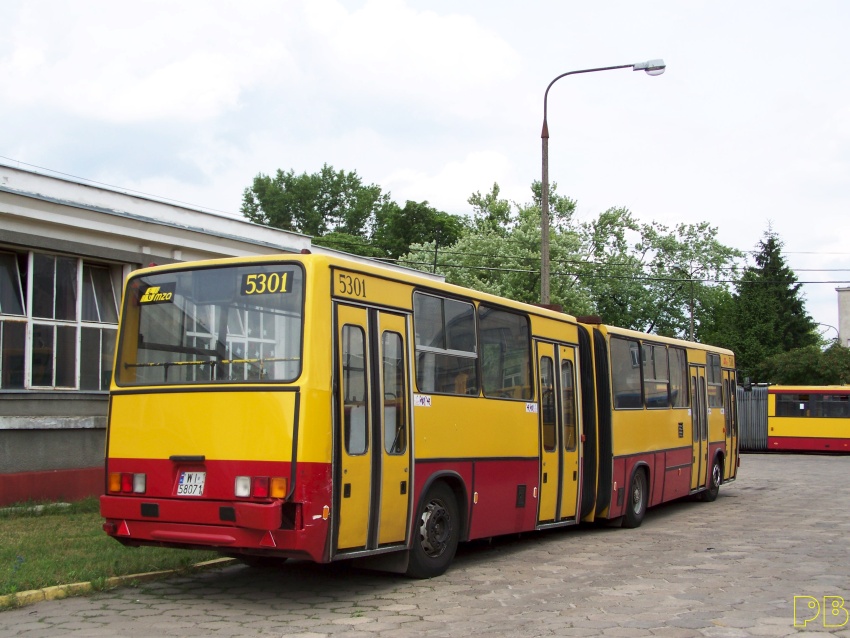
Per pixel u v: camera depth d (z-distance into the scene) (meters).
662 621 7.98
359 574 10.37
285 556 8.34
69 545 11.04
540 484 12.53
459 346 10.78
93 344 15.88
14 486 13.93
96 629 7.62
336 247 63.84
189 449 8.61
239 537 8.16
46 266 15.16
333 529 8.37
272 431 8.21
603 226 63.12
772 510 18.17
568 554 12.16
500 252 49.66
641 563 11.32
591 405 14.35
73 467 15.14
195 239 17.77
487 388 11.34
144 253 16.73
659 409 16.89
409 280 9.88
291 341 8.41
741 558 11.69
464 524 10.70
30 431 14.46
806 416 42.41
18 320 14.55
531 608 8.55
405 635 7.47
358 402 8.86
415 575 9.97
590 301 50.88
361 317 9.03
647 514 17.62
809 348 51.62
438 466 10.11
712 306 63.81
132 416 9.04
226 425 8.45
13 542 11.12
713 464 20.19
